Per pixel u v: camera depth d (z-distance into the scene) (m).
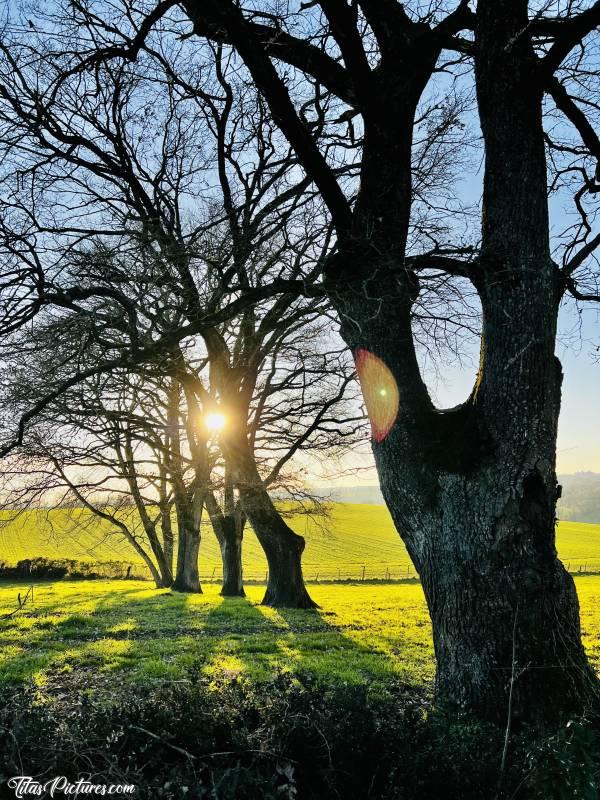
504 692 5.86
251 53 6.04
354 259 6.75
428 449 6.62
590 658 11.18
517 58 6.46
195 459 25.03
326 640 13.05
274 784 4.02
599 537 77.88
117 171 12.23
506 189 6.46
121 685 8.89
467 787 4.11
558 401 6.75
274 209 9.20
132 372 8.67
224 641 12.88
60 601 21.98
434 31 6.89
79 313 8.05
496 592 6.06
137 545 29.06
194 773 3.87
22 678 9.34
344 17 6.34
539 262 6.36
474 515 6.20
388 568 49.31
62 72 8.59
